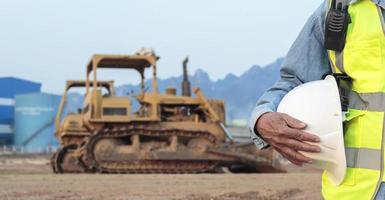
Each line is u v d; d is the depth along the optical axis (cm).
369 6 262
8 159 4478
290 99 266
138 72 2344
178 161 2198
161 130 2195
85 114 2325
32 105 8031
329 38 270
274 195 1123
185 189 1243
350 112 260
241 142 2278
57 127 2655
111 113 2212
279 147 263
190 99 2316
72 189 1228
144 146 2172
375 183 247
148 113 2269
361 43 260
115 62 2295
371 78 256
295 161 262
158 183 1422
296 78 294
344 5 270
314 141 252
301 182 1457
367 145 253
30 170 2603
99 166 2134
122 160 2147
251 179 1595
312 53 289
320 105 256
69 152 2462
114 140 2169
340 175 256
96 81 2217
